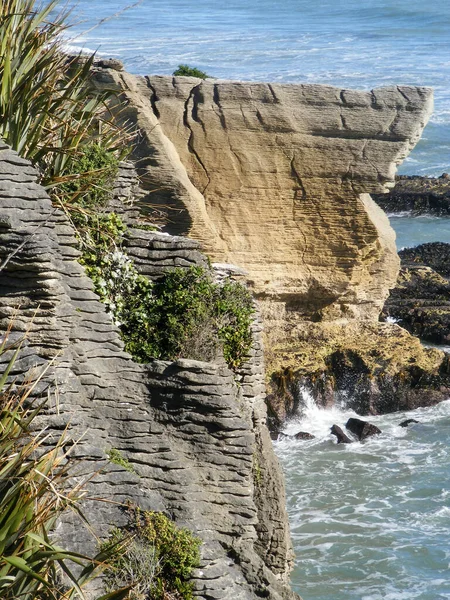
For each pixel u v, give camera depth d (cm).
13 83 1559
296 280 3150
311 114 3048
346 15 13525
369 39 11294
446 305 3766
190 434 1475
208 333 1631
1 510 1121
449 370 3105
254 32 11950
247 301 1736
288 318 3222
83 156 1675
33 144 1559
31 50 1599
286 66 9388
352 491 2477
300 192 3089
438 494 2447
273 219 3095
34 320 1376
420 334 3619
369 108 3042
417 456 2695
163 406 1478
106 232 1634
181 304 1622
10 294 1365
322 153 3061
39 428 1347
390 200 5547
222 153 3036
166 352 1603
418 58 9844
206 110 3016
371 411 3038
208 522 1455
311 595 2006
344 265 3158
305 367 3045
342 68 9288
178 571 1397
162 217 2675
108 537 1380
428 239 5122
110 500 1377
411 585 2034
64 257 1458
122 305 1611
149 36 11288
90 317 1462
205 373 1473
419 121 3036
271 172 3064
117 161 1745
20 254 1335
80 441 1399
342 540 2222
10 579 1087
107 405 1463
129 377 1478
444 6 13588
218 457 1473
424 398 3066
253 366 1730
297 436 2836
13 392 1323
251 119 3034
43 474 1168
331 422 2983
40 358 1357
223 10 14588
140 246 1661
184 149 3016
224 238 3072
